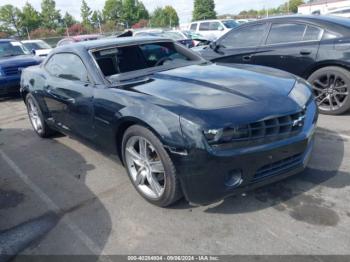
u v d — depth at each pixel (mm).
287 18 5277
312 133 2779
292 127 2600
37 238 2664
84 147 4555
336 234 2381
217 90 2791
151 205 2961
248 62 5652
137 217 2809
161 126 2512
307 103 2832
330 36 4773
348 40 4598
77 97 3545
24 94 5238
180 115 2451
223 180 2422
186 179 2494
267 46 5395
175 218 2742
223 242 2416
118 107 2920
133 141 2922
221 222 2635
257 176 2537
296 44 5074
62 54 4086
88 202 3119
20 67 8148
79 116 3607
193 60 4020
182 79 3152
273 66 5359
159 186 2820
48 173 3832
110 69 3529
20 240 2652
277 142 2518
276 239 2389
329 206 2697
